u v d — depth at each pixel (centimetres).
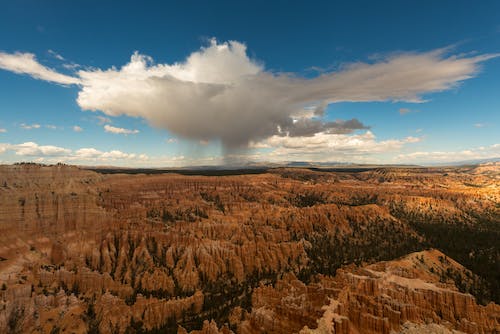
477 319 5919
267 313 6569
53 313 7262
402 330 5797
